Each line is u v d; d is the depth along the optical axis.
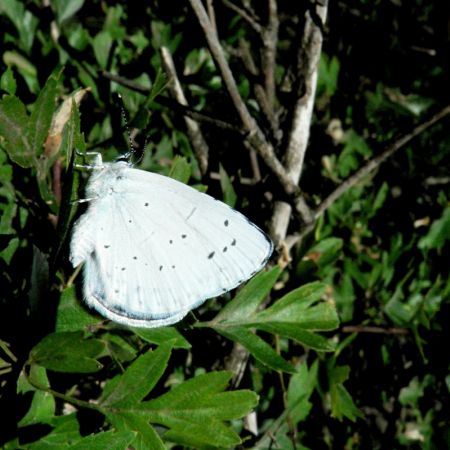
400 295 0.19
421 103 0.20
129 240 0.17
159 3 0.19
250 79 0.18
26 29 0.18
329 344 0.17
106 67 0.18
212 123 0.17
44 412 0.16
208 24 0.17
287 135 0.18
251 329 0.17
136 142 0.19
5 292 0.17
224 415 0.16
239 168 0.19
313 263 0.18
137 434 0.16
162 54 0.18
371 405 0.19
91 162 0.17
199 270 0.17
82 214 0.17
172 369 0.18
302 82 0.18
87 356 0.16
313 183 0.19
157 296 0.17
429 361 0.19
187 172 0.17
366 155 0.19
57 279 0.17
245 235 0.17
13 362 0.16
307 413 0.18
